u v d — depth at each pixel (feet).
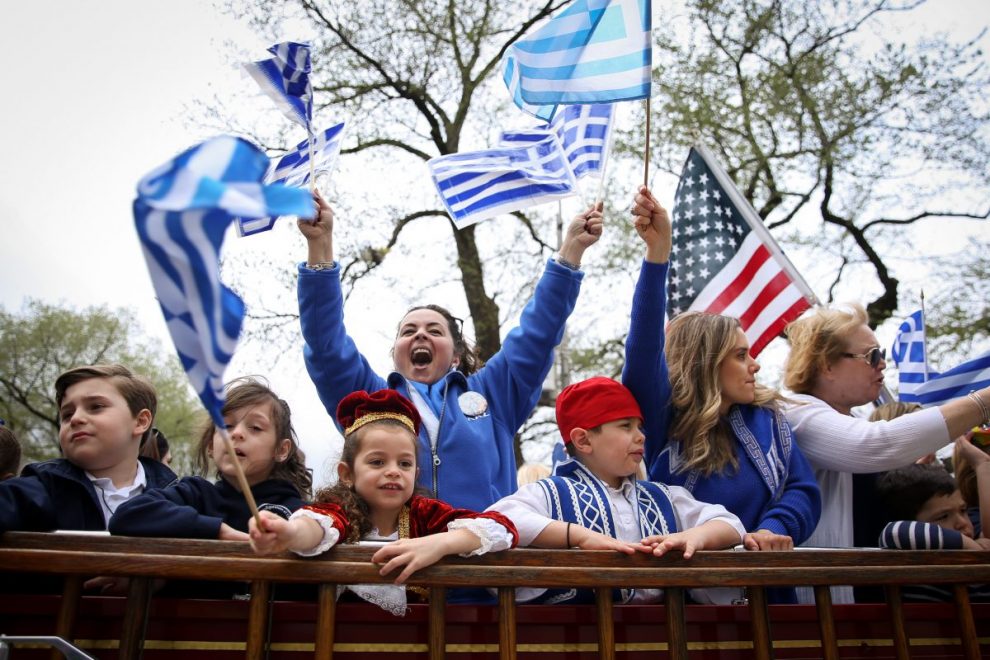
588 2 11.69
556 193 13.19
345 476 9.59
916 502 12.41
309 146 11.82
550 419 44.37
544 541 9.25
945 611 9.82
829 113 42.22
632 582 8.44
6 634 7.95
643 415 11.44
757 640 8.82
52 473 9.82
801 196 44.27
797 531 10.59
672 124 42.11
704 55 43.01
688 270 15.65
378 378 12.62
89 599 8.03
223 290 6.56
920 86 41.70
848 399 12.48
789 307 15.21
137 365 59.88
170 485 9.62
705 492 10.96
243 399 10.27
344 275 42.91
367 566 7.92
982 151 41.93
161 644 8.00
